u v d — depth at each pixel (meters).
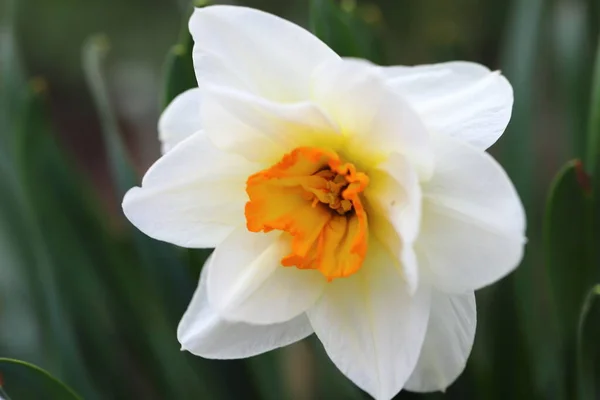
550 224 0.46
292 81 0.42
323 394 0.52
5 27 0.55
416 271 0.40
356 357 0.42
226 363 0.48
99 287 0.51
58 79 0.86
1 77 0.53
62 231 0.50
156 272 0.49
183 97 0.44
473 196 0.41
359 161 0.42
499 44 0.68
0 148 0.53
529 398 0.48
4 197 0.52
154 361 0.51
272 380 0.50
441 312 0.42
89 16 0.82
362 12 0.51
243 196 0.43
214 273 0.42
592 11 0.52
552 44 0.58
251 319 0.42
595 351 0.45
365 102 0.41
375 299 0.42
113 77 0.82
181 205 0.42
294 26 0.41
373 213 0.42
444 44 0.54
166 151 0.44
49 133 0.51
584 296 0.46
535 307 0.52
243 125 0.42
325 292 0.43
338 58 0.41
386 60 0.50
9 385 0.44
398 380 0.41
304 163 0.42
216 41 0.41
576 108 0.52
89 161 0.89
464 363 0.42
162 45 0.80
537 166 0.65
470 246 0.41
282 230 0.43
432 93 0.42
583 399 0.46
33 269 0.52
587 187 0.45
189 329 0.43
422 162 0.41
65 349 0.50
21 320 0.56
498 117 0.42
